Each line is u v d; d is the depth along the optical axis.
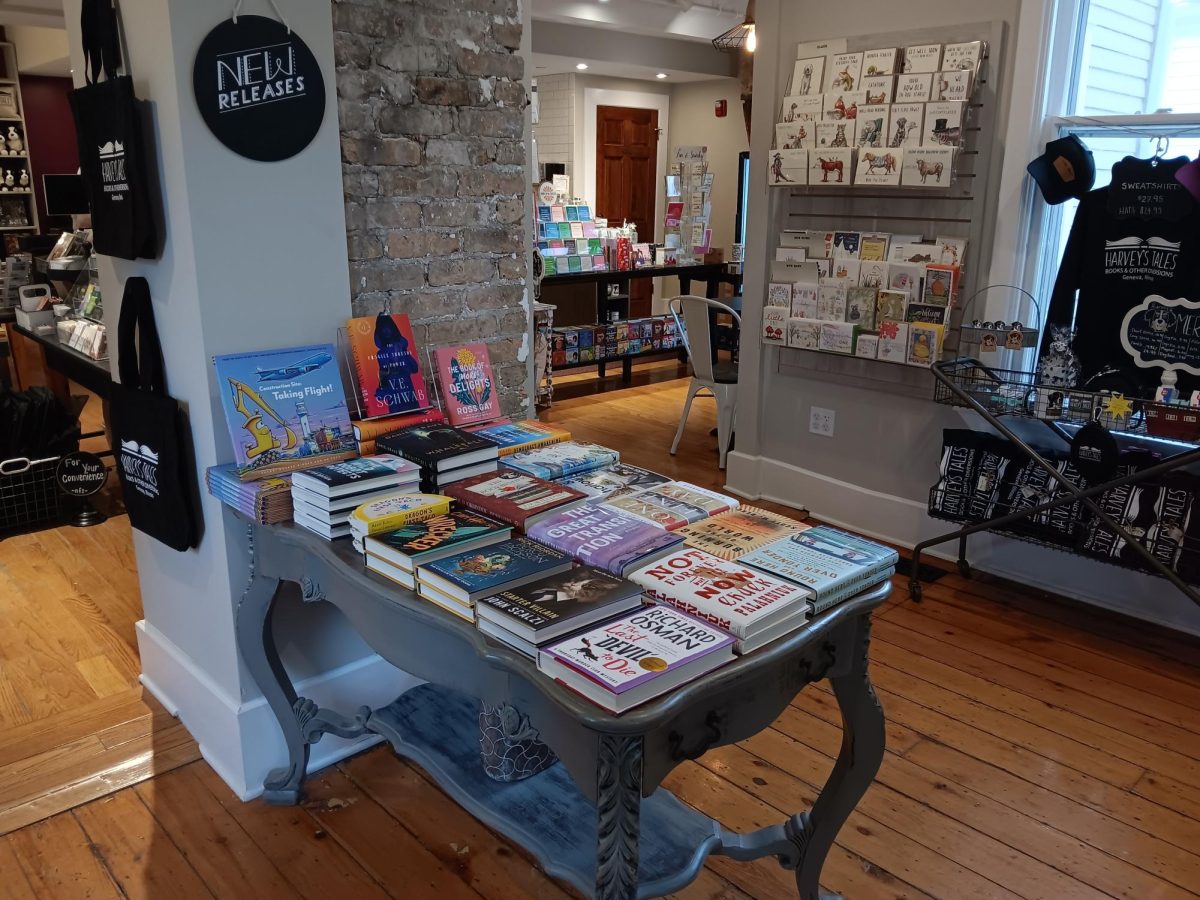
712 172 9.03
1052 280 3.30
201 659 2.29
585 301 7.15
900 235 3.51
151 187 1.96
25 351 4.80
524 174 2.58
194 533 2.13
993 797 2.19
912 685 2.70
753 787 2.25
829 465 4.01
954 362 3.10
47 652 2.86
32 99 9.08
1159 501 2.72
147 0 1.83
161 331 2.08
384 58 2.22
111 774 2.26
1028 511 2.88
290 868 1.95
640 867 1.55
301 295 2.08
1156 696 2.65
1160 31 3.37
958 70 3.15
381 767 2.32
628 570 1.45
